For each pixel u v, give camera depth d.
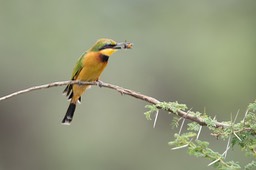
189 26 18.34
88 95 16.55
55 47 16.84
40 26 17.06
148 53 17.61
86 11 17.52
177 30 18.22
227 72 17.00
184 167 15.50
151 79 17.27
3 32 16.91
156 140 16.53
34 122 17.14
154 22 18.23
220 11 18.70
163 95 17.30
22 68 16.84
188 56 17.62
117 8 18.00
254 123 5.54
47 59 16.78
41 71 16.86
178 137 5.61
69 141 16.50
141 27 17.95
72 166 16.38
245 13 18.56
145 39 17.84
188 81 17.33
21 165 17.41
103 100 16.61
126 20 17.94
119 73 16.97
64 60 16.83
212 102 17.02
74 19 17.25
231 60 17.20
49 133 17.06
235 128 5.51
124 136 16.50
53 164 16.66
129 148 16.44
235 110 16.81
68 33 17.08
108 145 16.33
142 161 16.30
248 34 18.08
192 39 17.92
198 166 15.20
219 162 5.40
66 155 16.52
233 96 16.81
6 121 17.27
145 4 18.39
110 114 16.53
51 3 17.25
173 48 17.77
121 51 17.16
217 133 5.57
